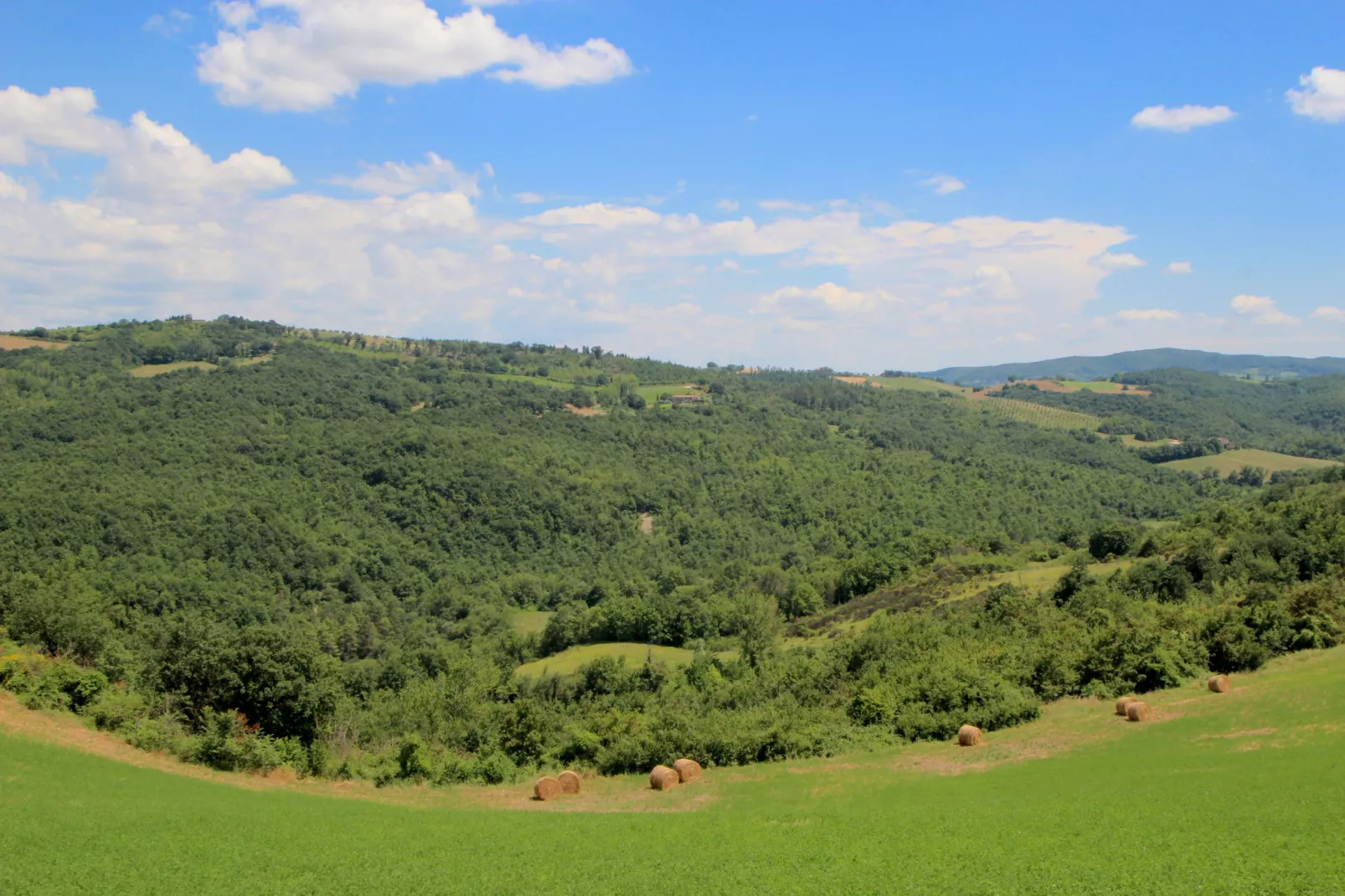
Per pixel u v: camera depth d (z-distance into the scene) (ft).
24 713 127.13
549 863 78.02
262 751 132.57
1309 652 154.51
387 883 70.90
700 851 80.89
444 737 169.37
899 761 130.93
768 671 209.15
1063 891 59.77
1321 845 63.67
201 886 67.05
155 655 160.56
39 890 62.49
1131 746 116.67
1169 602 205.16
